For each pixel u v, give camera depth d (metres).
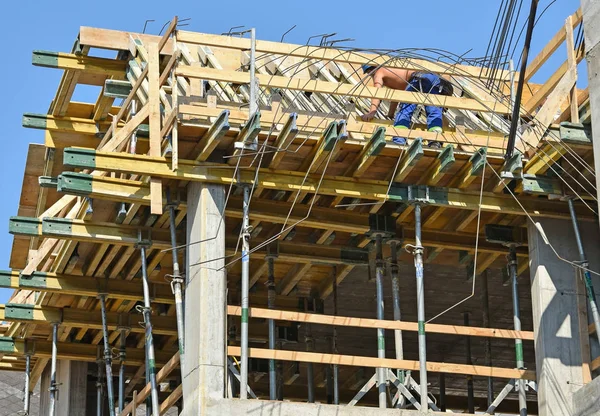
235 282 22.78
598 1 18.41
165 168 18.61
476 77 19.64
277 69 21.12
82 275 21.72
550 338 19.25
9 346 24.00
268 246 20.72
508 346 26.05
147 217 19.88
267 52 18.97
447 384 27.86
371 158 18.44
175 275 18.84
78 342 24.44
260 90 20.19
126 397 26.72
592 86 18.23
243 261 18.41
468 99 19.20
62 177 18.39
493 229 20.50
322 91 18.70
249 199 18.77
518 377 19.30
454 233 21.00
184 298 20.39
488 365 22.77
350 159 19.00
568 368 19.12
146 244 19.97
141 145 20.03
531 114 19.77
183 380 18.48
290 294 23.23
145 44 22.30
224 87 20.59
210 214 18.69
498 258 21.91
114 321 23.11
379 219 20.03
